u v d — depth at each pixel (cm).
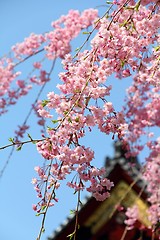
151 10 570
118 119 534
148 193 1180
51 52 746
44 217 494
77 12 741
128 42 548
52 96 537
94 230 1284
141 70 575
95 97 522
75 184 534
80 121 518
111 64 544
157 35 557
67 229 1248
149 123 819
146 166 880
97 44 542
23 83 759
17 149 514
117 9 580
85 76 534
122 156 1262
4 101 748
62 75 543
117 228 1265
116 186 1256
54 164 534
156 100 802
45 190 530
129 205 1238
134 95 803
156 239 1211
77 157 525
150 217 872
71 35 743
